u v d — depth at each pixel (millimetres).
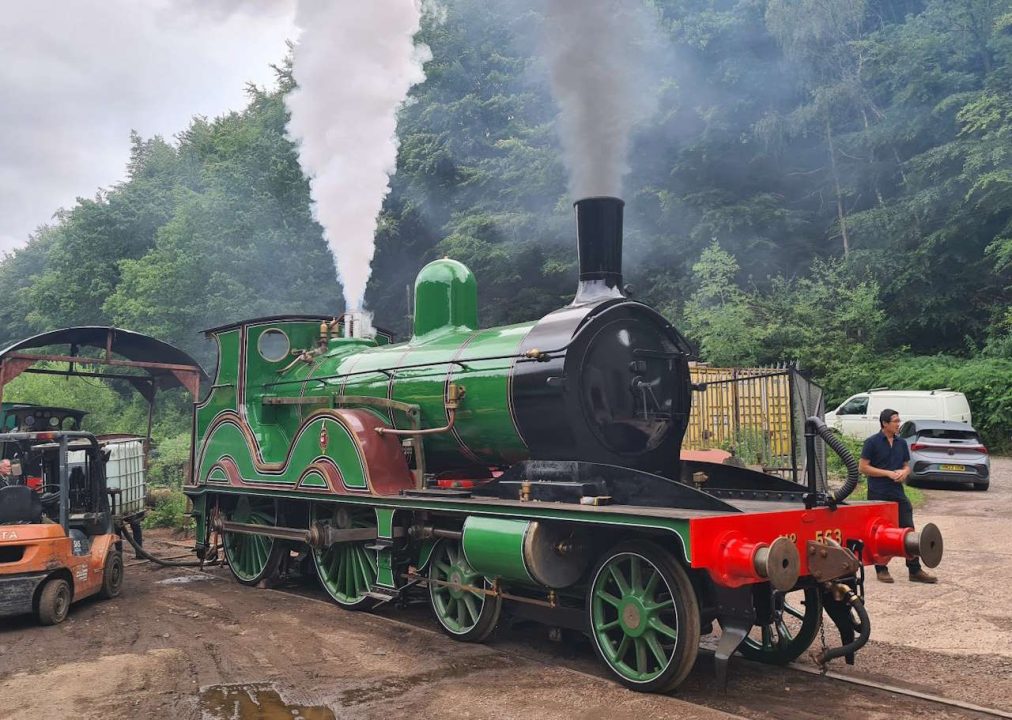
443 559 6430
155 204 31422
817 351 21094
